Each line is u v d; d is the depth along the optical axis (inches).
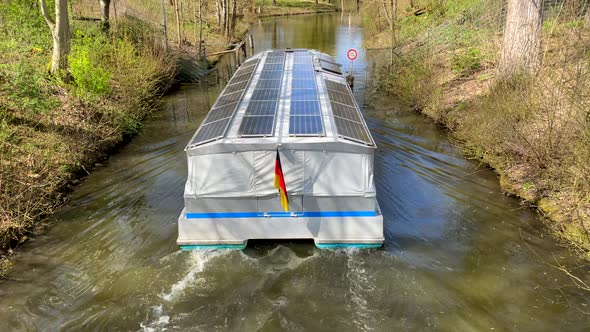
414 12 1273.4
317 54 631.8
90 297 270.7
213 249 311.0
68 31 560.1
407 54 879.1
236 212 302.8
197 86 835.4
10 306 263.0
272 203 301.0
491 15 805.2
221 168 295.1
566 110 380.5
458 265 297.3
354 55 763.4
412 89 663.8
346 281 282.5
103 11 773.3
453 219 351.3
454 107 578.6
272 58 593.6
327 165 295.4
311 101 388.2
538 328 245.1
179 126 587.2
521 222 344.5
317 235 307.7
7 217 333.4
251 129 317.1
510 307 260.8
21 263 301.6
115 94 600.4
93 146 472.7
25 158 405.1
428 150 494.9
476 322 249.9
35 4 747.4
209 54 1038.4
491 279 283.9
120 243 323.0
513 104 422.9
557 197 358.3
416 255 307.3
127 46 660.7
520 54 508.4
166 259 304.3
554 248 312.5
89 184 415.8
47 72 554.3
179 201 382.9
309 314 256.5
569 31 476.4
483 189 398.6
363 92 751.1
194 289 276.7
